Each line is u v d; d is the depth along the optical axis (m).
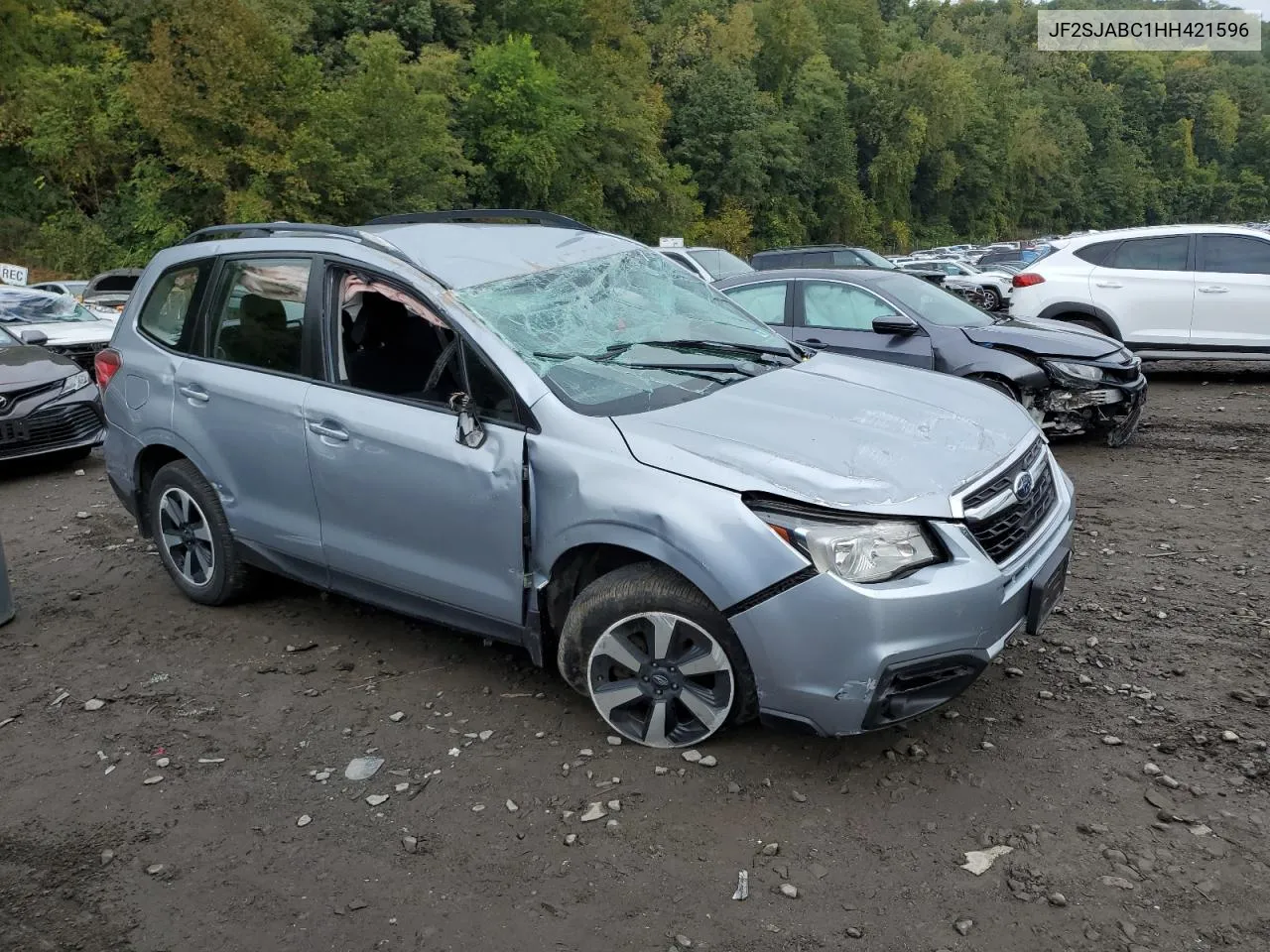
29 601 5.15
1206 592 4.82
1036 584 3.30
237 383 4.36
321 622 4.73
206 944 2.61
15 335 9.17
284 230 4.43
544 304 3.94
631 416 3.44
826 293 8.50
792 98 92.25
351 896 2.78
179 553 4.95
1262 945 2.49
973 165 107.19
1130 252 10.98
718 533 3.06
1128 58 154.00
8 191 39.91
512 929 2.63
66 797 3.32
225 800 3.27
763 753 3.42
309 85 35.94
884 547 2.99
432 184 42.94
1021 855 2.87
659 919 2.65
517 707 3.82
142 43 44.00
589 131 57.53
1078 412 7.68
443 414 3.70
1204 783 3.18
